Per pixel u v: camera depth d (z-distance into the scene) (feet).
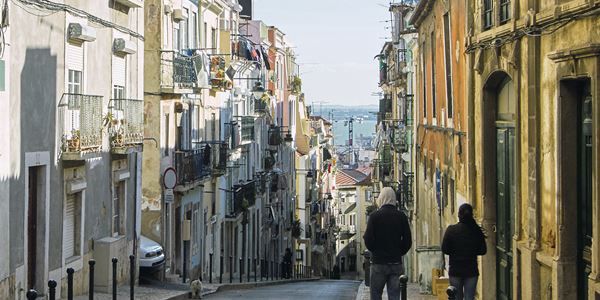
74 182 73.82
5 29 59.26
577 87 47.93
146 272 96.27
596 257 43.04
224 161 139.85
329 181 363.35
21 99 63.05
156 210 106.42
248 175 179.52
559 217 48.26
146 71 106.11
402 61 161.38
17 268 62.75
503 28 58.80
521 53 55.47
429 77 108.99
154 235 106.32
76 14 73.72
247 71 179.42
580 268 47.85
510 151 61.62
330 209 366.43
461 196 76.79
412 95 147.02
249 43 170.40
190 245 122.52
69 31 72.28
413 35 136.98
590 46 42.47
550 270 50.31
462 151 76.23
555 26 48.70
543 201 51.80
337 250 407.44
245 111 179.32
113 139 83.92
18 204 62.80
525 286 54.24
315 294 102.99
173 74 108.27
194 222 127.54
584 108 47.26
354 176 429.38
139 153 93.66
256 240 187.73
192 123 126.11
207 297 91.86
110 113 80.64
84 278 77.30
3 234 59.82
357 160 554.05
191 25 125.29
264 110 195.42
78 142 72.28
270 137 211.41
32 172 67.05
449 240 51.60
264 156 204.03
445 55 89.61
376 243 52.75
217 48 144.25
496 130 66.13
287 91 252.42
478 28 67.21
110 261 79.87
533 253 52.60
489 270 66.64
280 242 229.25
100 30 80.84
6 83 59.82
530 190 53.62
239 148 165.68
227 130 154.10
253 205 176.86
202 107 132.05
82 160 73.15
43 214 67.92
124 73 88.79
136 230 92.94
